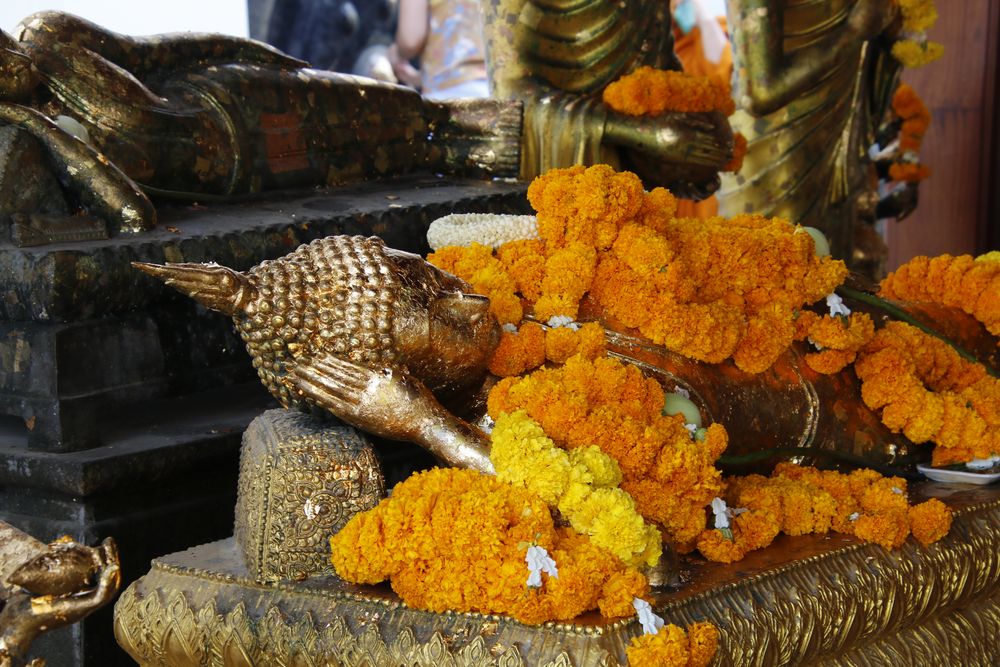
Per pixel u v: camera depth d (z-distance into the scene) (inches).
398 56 301.4
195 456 121.2
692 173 187.3
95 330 119.6
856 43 216.4
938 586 104.0
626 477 93.0
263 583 90.5
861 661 101.5
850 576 98.7
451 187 174.4
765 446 111.3
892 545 102.0
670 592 88.6
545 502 87.0
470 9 298.2
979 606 113.2
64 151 128.7
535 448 87.6
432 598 84.8
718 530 96.1
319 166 166.6
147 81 153.5
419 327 93.6
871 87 230.5
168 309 128.4
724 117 185.5
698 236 111.3
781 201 223.8
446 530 84.4
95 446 118.3
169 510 120.8
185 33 159.9
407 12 297.6
